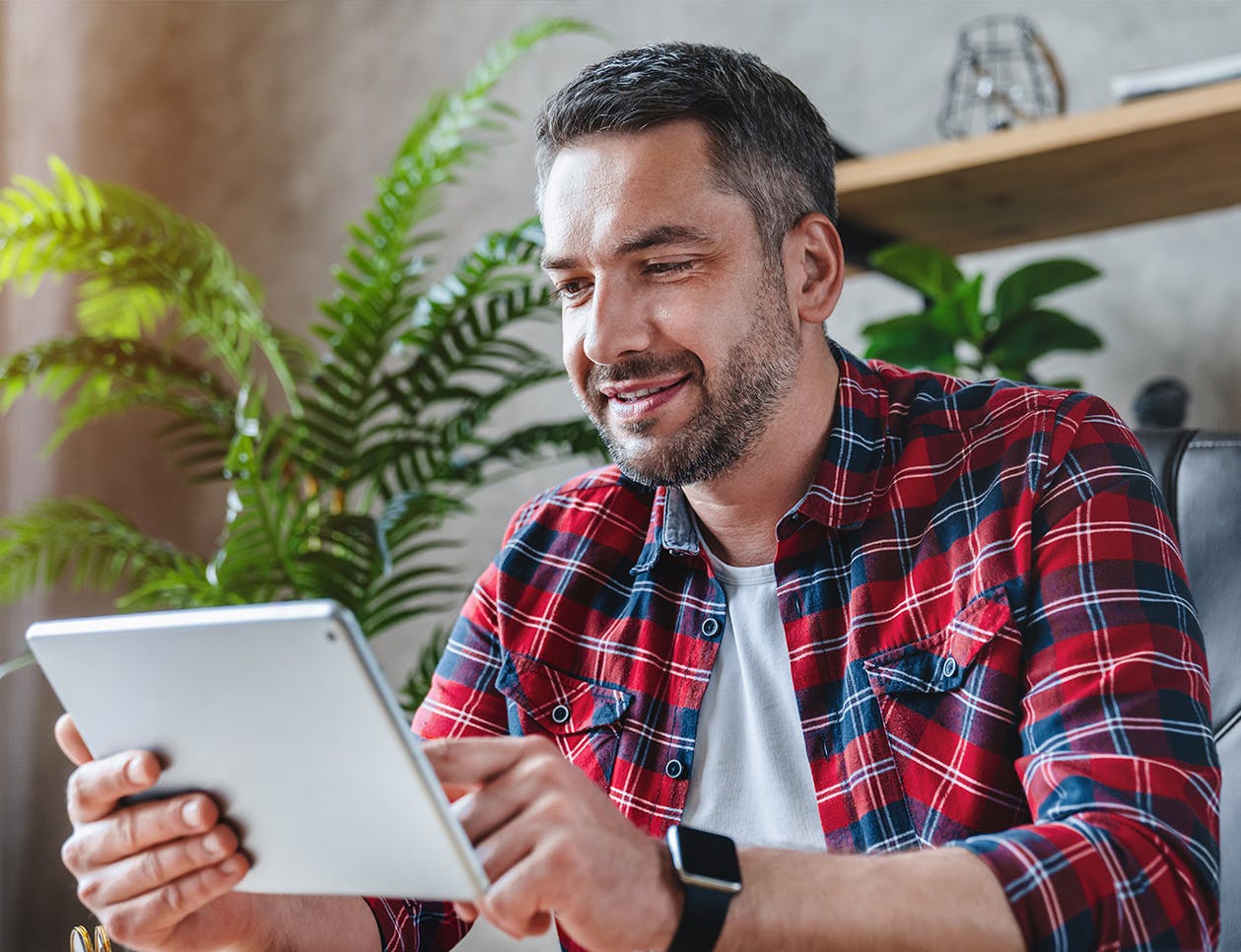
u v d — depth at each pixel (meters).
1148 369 2.07
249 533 1.87
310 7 3.08
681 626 1.10
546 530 1.20
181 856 0.76
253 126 3.13
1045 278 1.77
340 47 3.03
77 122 3.33
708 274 1.00
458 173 2.80
